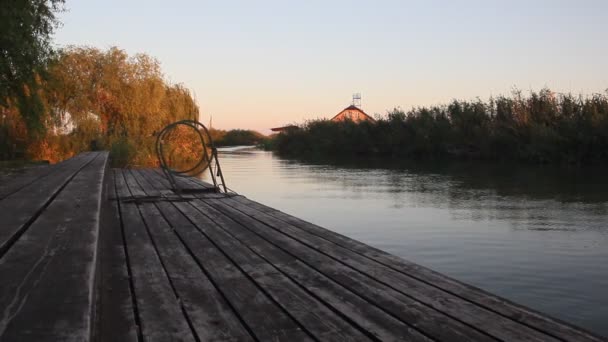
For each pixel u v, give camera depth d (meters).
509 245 8.23
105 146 23.38
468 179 20.45
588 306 5.21
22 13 10.28
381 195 15.56
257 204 7.76
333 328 2.55
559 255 7.52
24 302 1.58
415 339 2.41
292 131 58.66
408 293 3.15
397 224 10.37
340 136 49.00
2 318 1.44
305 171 27.19
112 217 6.44
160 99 26.34
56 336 1.31
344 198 14.93
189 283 3.41
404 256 7.57
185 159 29.12
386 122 43.84
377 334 2.47
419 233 9.36
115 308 2.85
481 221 10.58
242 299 3.04
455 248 8.07
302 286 3.34
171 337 2.42
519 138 30.73
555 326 2.54
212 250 4.49
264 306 2.91
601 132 25.73
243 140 113.56
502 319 2.66
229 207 7.43
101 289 3.12
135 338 2.40
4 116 19.61
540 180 19.30
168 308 2.86
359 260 4.05
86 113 23.55
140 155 23.39
